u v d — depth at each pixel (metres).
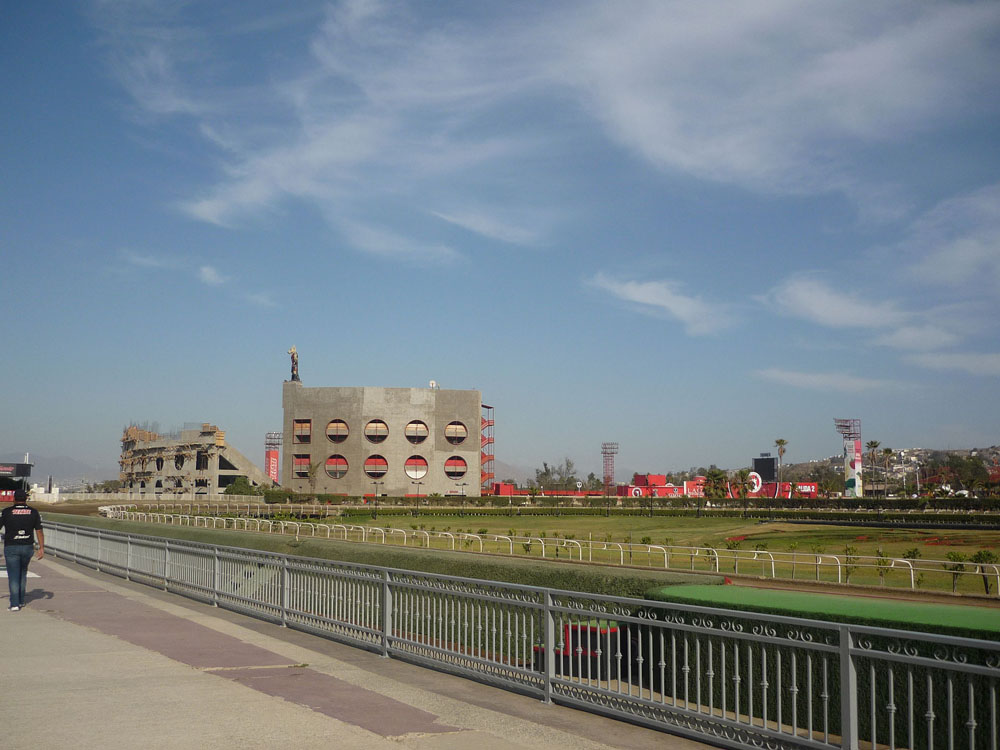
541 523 95.06
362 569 13.23
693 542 64.50
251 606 16.16
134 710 8.45
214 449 143.75
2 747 7.12
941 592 26.83
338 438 143.12
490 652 11.68
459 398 147.75
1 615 15.39
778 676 7.48
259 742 7.38
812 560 45.03
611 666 10.26
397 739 7.60
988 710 7.04
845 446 145.00
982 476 183.25
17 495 16.28
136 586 20.98
